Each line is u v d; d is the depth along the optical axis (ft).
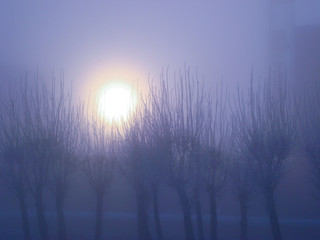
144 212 43.93
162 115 40.50
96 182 45.03
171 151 39.52
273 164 39.78
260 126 40.55
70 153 43.98
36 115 43.45
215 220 41.81
